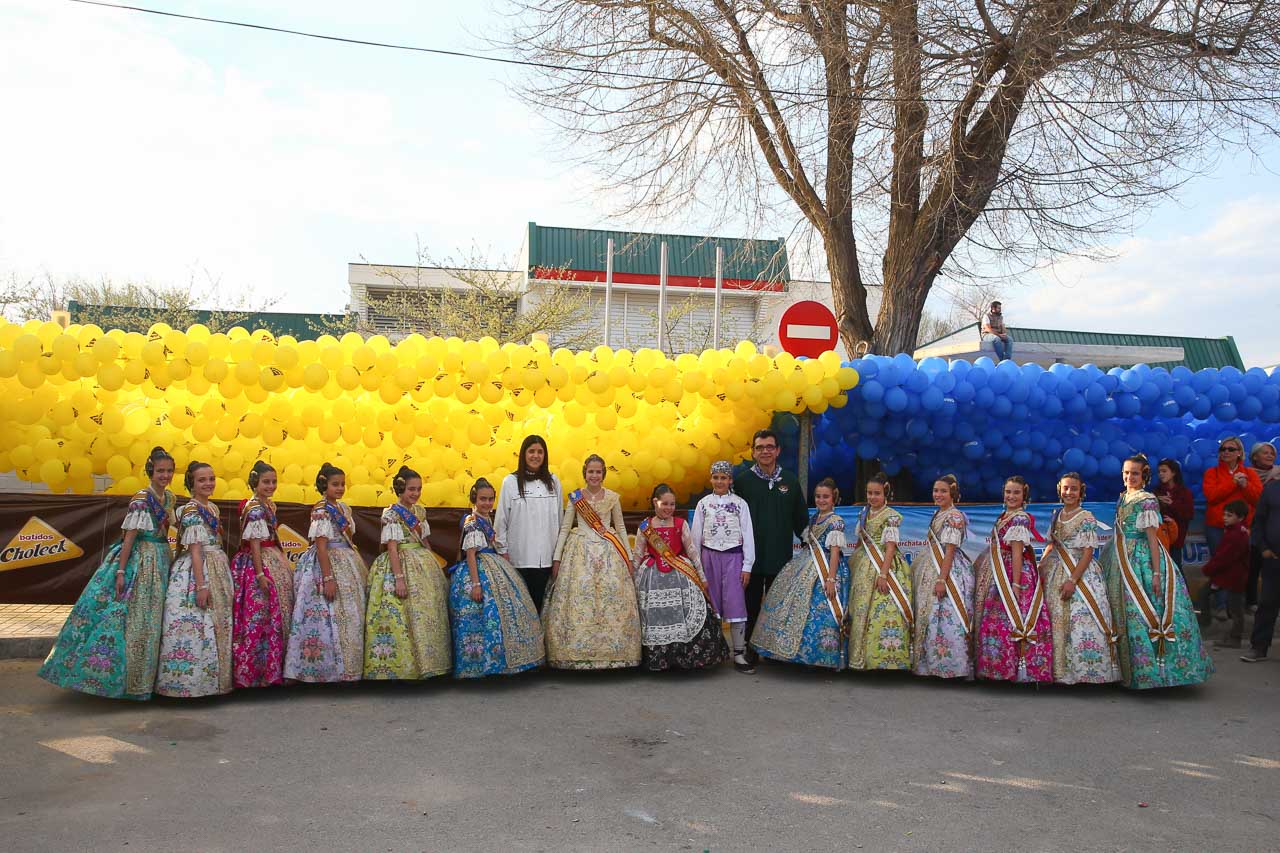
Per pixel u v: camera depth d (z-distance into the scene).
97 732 5.57
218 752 5.25
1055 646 6.85
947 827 4.34
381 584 6.69
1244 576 8.55
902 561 7.27
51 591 8.16
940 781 4.95
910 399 8.38
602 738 5.61
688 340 25.33
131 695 6.11
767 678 7.19
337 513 6.75
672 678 7.15
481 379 7.90
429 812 4.43
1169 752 5.50
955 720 6.11
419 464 8.62
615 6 11.90
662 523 7.36
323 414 8.14
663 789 4.78
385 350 7.91
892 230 12.02
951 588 7.04
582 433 8.47
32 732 5.57
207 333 7.76
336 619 6.55
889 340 11.89
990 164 11.52
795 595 7.28
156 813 4.36
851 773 5.05
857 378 8.23
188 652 6.16
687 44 12.18
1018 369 8.77
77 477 7.97
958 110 11.16
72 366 7.35
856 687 6.95
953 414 8.52
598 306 26.09
